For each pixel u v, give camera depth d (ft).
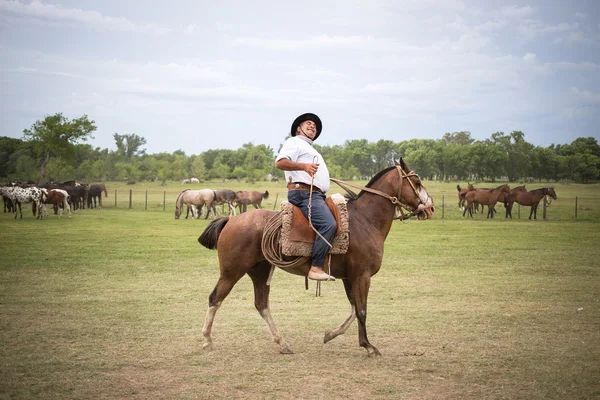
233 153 634.02
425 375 18.99
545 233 76.28
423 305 30.99
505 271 43.42
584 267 45.27
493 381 18.31
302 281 39.75
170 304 31.12
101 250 56.29
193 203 114.73
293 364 20.33
